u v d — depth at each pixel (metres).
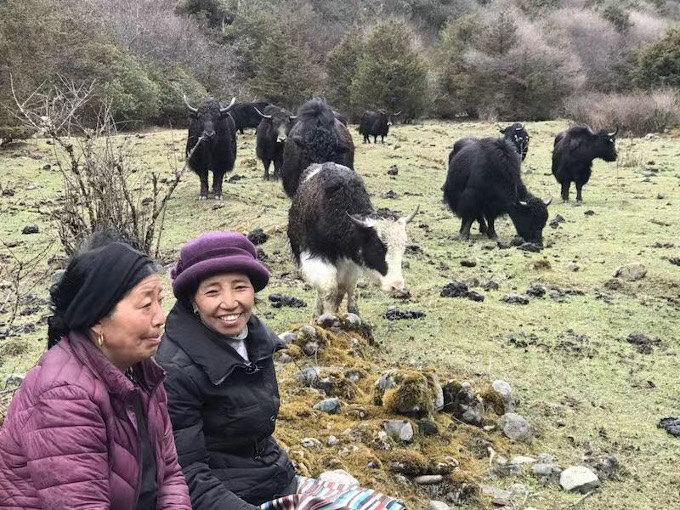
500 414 4.89
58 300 2.25
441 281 8.26
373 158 18.75
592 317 7.03
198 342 2.85
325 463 3.92
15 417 2.12
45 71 20.28
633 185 15.87
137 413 2.36
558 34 40.22
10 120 17.28
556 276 8.45
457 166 11.00
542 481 4.17
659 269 8.62
